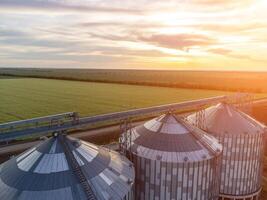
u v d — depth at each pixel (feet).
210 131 139.74
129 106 413.18
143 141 114.93
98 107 402.93
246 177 140.05
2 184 77.97
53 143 86.12
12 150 205.16
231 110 150.30
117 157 98.84
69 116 105.91
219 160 113.80
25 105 408.87
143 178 110.11
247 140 136.46
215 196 115.65
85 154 86.74
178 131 114.32
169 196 107.14
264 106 400.67
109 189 79.66
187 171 104.22
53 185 74.74
